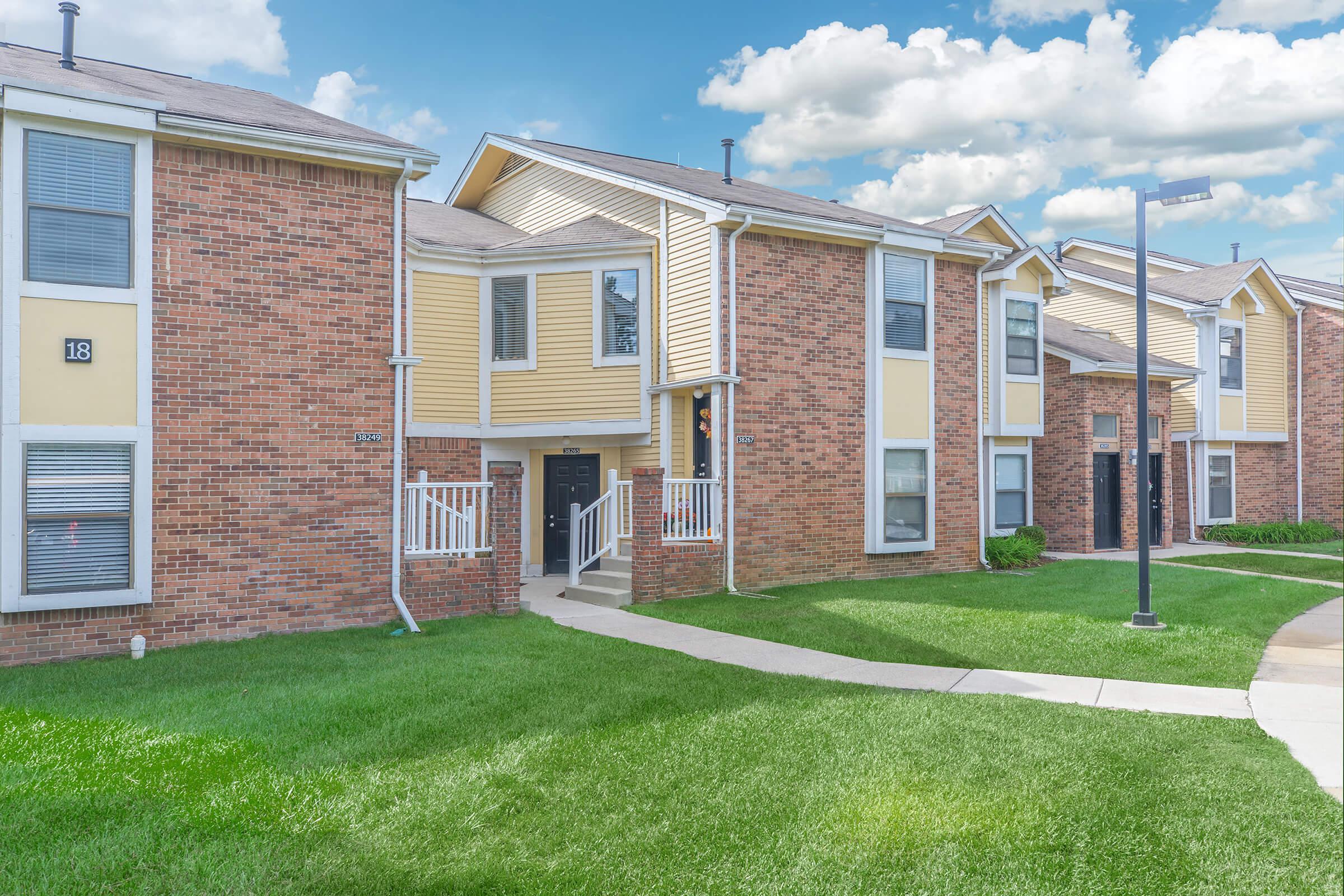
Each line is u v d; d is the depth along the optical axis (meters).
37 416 8.97
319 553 10.55
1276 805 5.12
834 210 16.78
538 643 9.65
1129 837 4.72
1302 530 22.95
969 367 16.39
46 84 8.77
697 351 14.09
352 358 10.81
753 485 13.84
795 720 6.79
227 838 4.65
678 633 10.39
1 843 4.55
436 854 4.53
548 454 16.12
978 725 6.66
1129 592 13.36
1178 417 23.62
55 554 9.09
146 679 8.01
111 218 9.43
